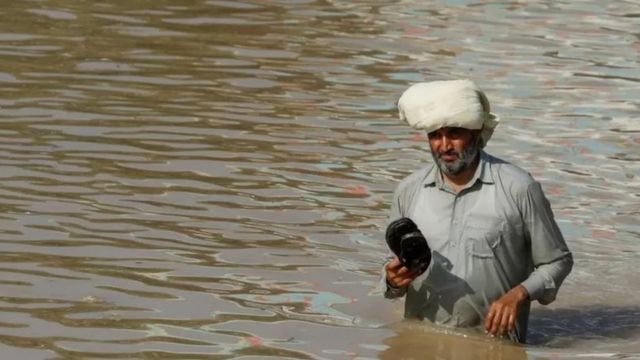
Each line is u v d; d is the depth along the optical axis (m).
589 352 16.70
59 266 18.78
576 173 24.41
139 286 18.20
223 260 19.41
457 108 16.03
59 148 24.27
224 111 27.39
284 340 16.55
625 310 18.48
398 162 24.64
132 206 21.44
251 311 17.52
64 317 16.98
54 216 20.77
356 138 26.03
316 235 20.67
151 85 29.11
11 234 19.91
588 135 26.80
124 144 24.75
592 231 21.53
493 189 16.61
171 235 20.27
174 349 16.08
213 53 32.31
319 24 36.19
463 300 16.77
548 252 16.59
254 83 29.78
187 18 36.00
